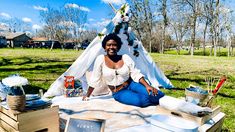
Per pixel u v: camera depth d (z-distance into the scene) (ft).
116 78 15.85
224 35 142.31
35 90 23.80
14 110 9.75
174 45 224.53
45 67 42.91
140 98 15.02
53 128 10.80
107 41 15.61
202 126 11.34
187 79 33.68
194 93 13.12
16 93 9.68
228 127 15.52
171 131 10.44
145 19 146.00
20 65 45.29
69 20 194.18
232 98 23.44
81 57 18.93
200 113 11.47
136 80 15.76
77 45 194.80
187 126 10.48
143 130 10.80
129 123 12.13
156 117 11.59
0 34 239.91
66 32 197.67
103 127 9.37
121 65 15.88
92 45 18.80
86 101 16.03
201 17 130.00
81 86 18.44
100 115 13.28
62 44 189.88
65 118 12.71
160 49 181.88
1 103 10.81
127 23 19.45
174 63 58.34
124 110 14.23
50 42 207.10
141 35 159.02
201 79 34.01
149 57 22.00
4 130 10.54
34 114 10.10
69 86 17.62
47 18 196.44
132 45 20.57
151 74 22.75
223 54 164.04
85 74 19.65
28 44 195.31
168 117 11.57
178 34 164.45
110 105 15.17
